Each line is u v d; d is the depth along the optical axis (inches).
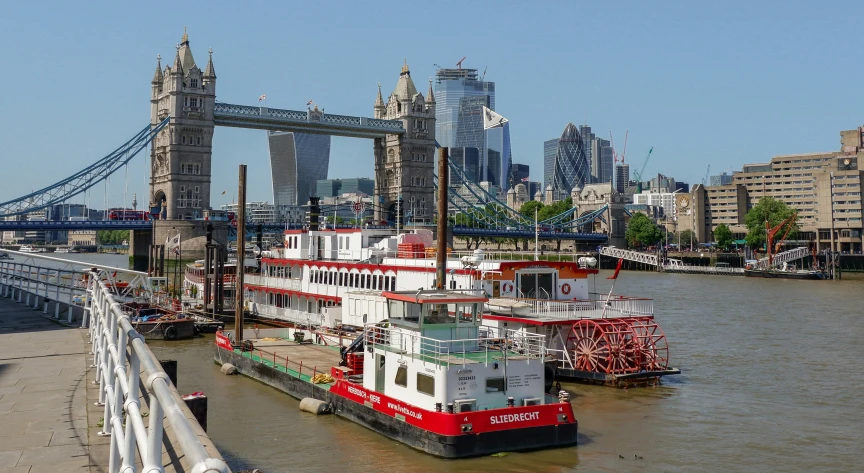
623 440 1507.1
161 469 303.7
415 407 1395.2
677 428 1608.0
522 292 2181.3
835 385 2080.5
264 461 1338.6
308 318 2896.2
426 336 1449.3
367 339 1585.9
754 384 2086.6
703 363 2425.0
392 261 2509.8
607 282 6929.1
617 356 2000.5
